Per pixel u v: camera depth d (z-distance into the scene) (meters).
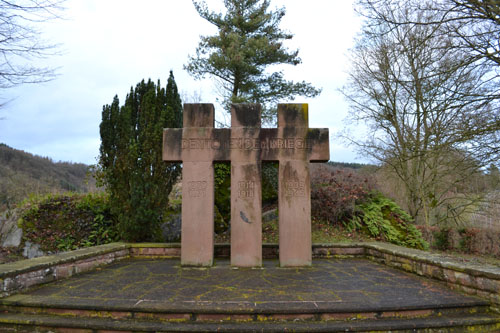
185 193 7.41
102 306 4.46
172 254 8.43
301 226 7.32
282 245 7.27
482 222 14.49
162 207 8.95
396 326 4.22
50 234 9.28
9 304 4.69
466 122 8.41
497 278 4.66
